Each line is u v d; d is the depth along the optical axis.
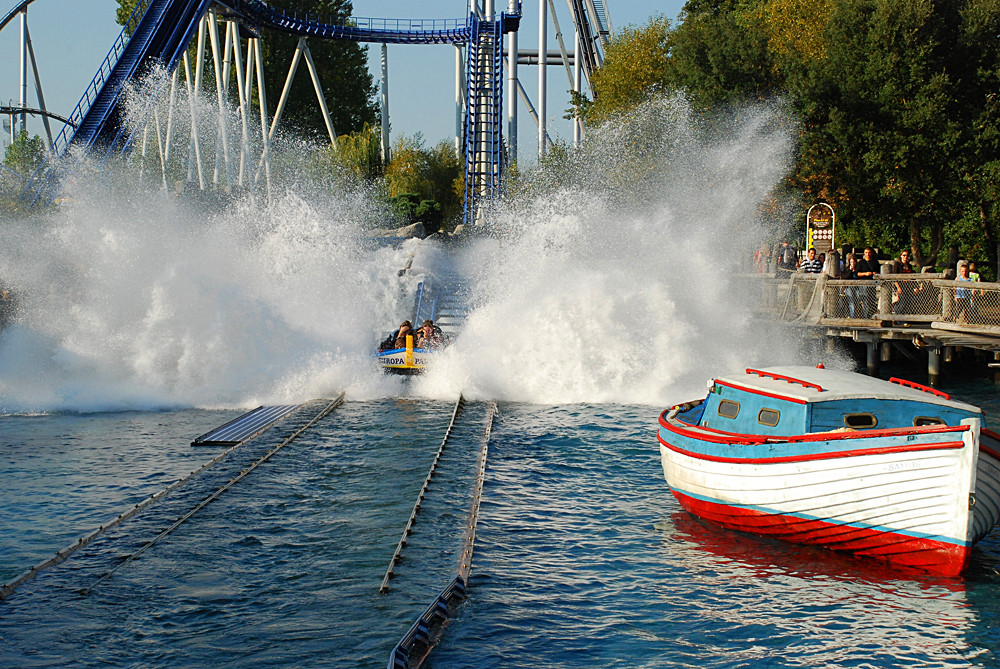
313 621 10.84
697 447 14.20
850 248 40.09
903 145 37.78
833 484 12.36
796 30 45.50
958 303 25.84
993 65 38.44
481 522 14.46
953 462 11.40
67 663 9.85
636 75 55.88
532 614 11.12
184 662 9.88
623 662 10.00
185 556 12.91
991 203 40.00
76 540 13.63
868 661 10.02
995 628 10.72
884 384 13.79
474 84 81.50
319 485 16.50
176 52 56.59
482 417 22.55
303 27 79.12
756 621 10.97
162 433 21.05
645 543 13.55
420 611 11.10
